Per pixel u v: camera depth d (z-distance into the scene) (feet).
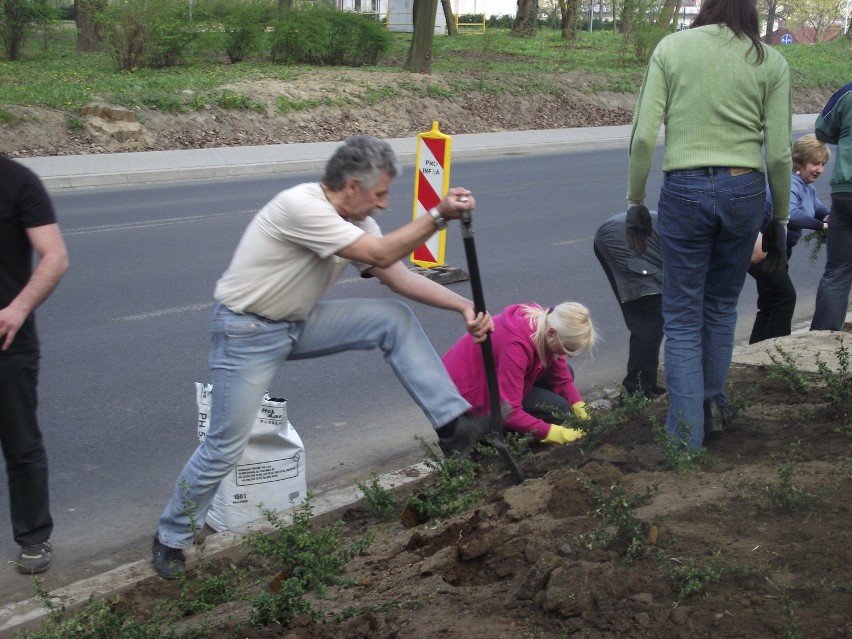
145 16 83.05
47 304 28.84
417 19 87.15
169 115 65.92
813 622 8.86
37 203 13.58
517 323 17.35
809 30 200.95
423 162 32.12
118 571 14.07
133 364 23.68
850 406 15.03
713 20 13.28
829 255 22.56
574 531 11.22
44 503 14.71
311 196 11.97
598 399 21.81
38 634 11.50
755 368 18.92
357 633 10.17
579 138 76.13
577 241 39.14
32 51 100.22
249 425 13.03
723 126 13.01
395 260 11.97
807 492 11.43
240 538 14.82
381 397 21.99
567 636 9.20
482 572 11.02
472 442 13.41
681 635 8.93
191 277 32.30
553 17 197.67
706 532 10.73
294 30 92.58
